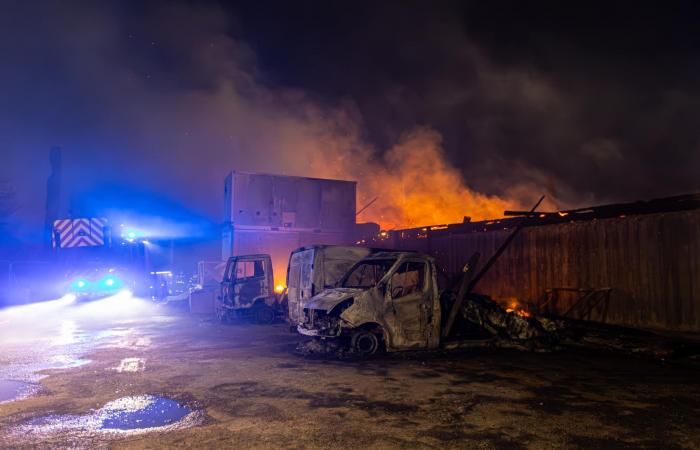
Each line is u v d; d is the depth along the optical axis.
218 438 4.59
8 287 23.50
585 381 6.90
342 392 6.28
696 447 4.35
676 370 7.70
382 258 9.91
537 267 13.30
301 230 20.98
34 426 4.97
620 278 11.22
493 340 9.82
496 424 4.97
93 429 4.88
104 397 6.10
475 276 15.16
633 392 6.27
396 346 9.13
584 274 12.02
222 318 15.20
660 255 10.49
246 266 15.79
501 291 14.34
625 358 8.77
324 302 9.19
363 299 9.05
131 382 6.91
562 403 5.74
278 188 20.83
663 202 10.58
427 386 6.59
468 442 4.46
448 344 9.53
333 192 21.67
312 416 5.25
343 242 21.66
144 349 9.93
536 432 4.73
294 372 7.56
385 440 4.52
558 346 9.85
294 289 12.36
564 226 12.65
